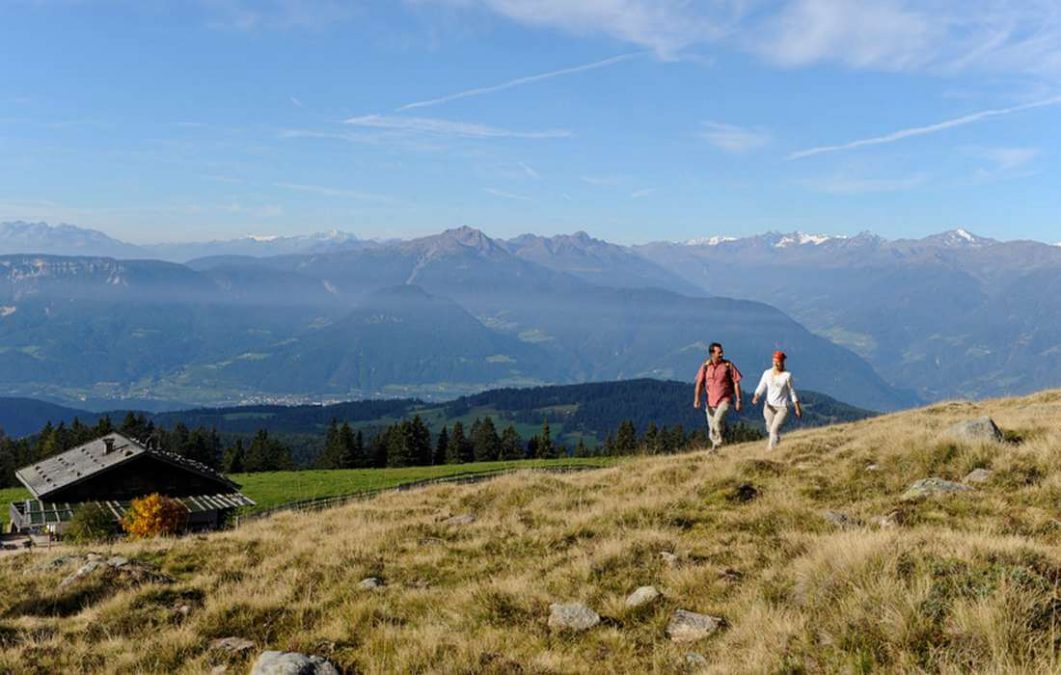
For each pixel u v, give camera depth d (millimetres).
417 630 9062
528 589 10328
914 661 6535
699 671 7324
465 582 11281
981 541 8961
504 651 8352
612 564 11203
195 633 9531
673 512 14359
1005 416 23125
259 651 8969
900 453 16703
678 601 9453
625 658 7957
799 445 20531
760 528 12836
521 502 18422
